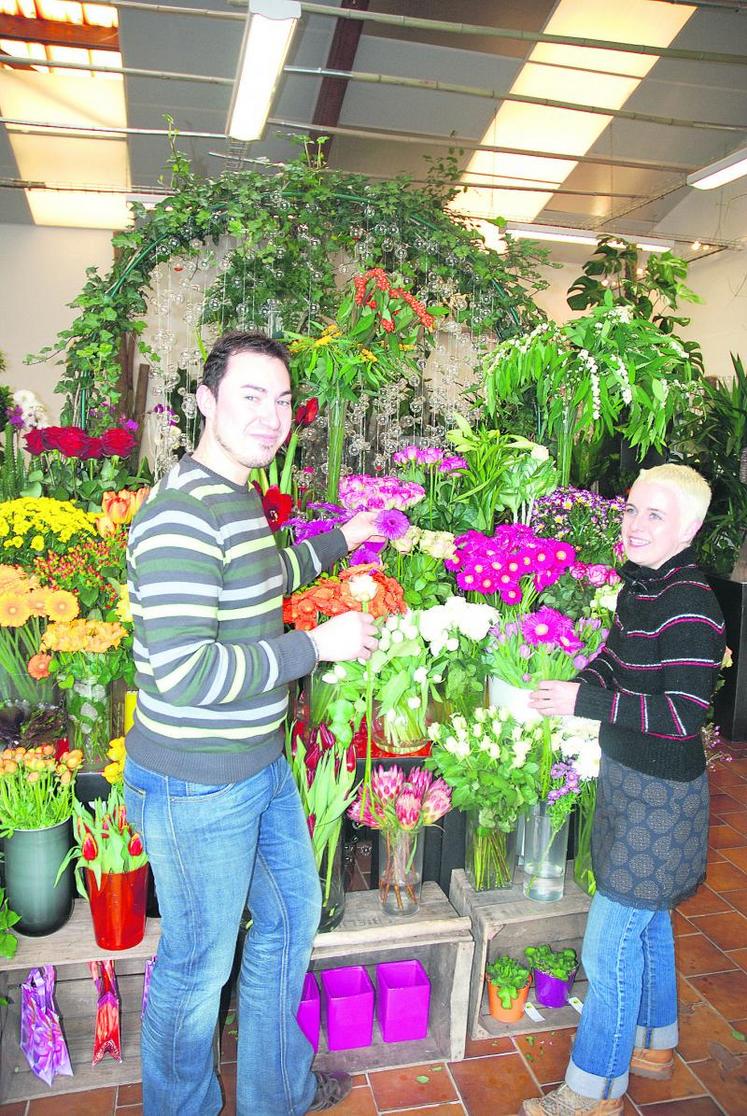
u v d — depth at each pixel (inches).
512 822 83.0
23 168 302.2
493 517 107.3
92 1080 78.2
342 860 82.5
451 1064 82.6
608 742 71.2
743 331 327.3
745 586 174.1
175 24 229.3
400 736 84.9
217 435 58.9
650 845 68.5
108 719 85.3
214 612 55.7
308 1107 75.1
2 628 82.0
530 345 98.7
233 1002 87.0
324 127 261.4
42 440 103.0
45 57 270.5
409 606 88.4
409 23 194.7
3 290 338.6
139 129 261.7
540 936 92.2
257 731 60.2
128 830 73.8
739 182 326.6
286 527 97.0
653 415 98.3
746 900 114.4
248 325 130.1
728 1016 90.8
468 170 324.8
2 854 80.9
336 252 136.0
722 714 180.4
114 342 117.8
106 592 86.3
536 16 240.1
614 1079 73.6
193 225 116.5
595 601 84.7
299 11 144.3
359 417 130.0
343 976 87.6
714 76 268.1
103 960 74.2
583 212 362.3
